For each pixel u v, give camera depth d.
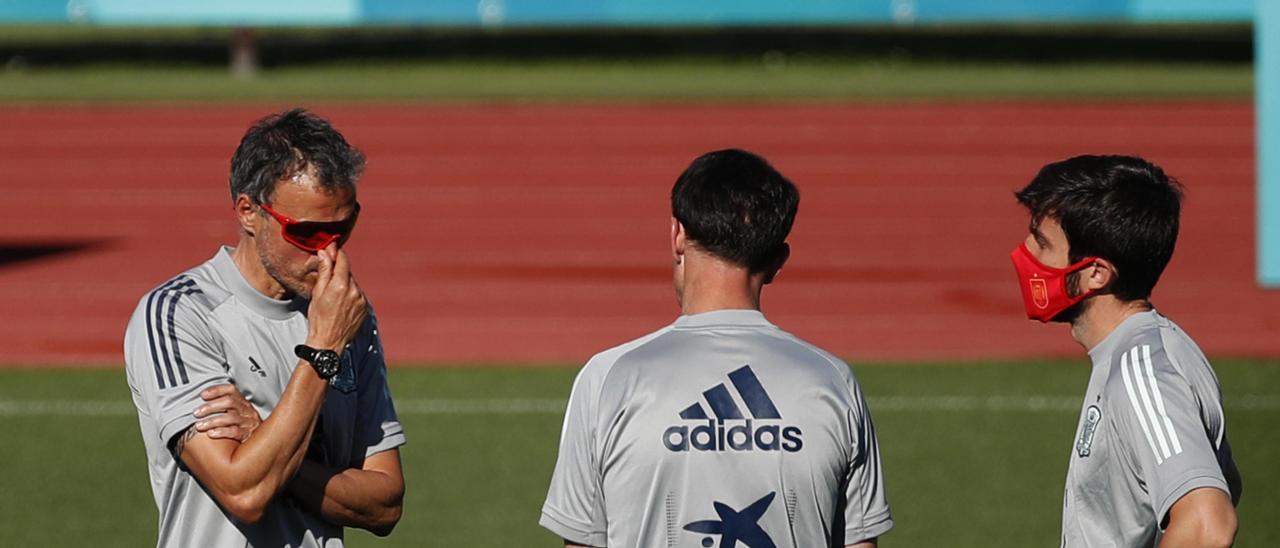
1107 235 11.25
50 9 60.94
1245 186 59.19
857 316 41.22
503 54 93.50
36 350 37.38
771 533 10.38
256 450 10.87
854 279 45.72
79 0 60.91
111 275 46.12
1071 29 102.19
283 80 82.44
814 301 43.03
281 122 11.49
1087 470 11.37
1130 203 11.24
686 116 71.62
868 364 35.97
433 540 23.78
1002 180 60.22
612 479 10.55
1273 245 42.31
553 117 71.31
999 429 30.03
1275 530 23.86
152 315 11.59
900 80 82.19
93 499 25.69
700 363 10.62
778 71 87.31
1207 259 48.28
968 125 69.56
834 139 67.06
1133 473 10.96
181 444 11.23
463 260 48.38
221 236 52.09
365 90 78.00
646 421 10.48
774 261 11.03
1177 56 92.69
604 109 73.25
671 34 99.19
